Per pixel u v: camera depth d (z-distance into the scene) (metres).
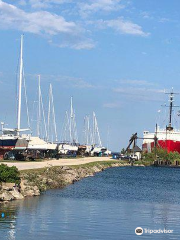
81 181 79.88
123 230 34.94
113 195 59.41
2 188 47.91
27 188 52.91
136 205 49.88
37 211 41.19
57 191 59.72
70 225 35.75
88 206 46.62
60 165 86.00
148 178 101.62
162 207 49.28
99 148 199.00
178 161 188.38
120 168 140.38
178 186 83.00
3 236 31.36
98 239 31.69
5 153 96.75
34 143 112.94
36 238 31.17
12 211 40.59
